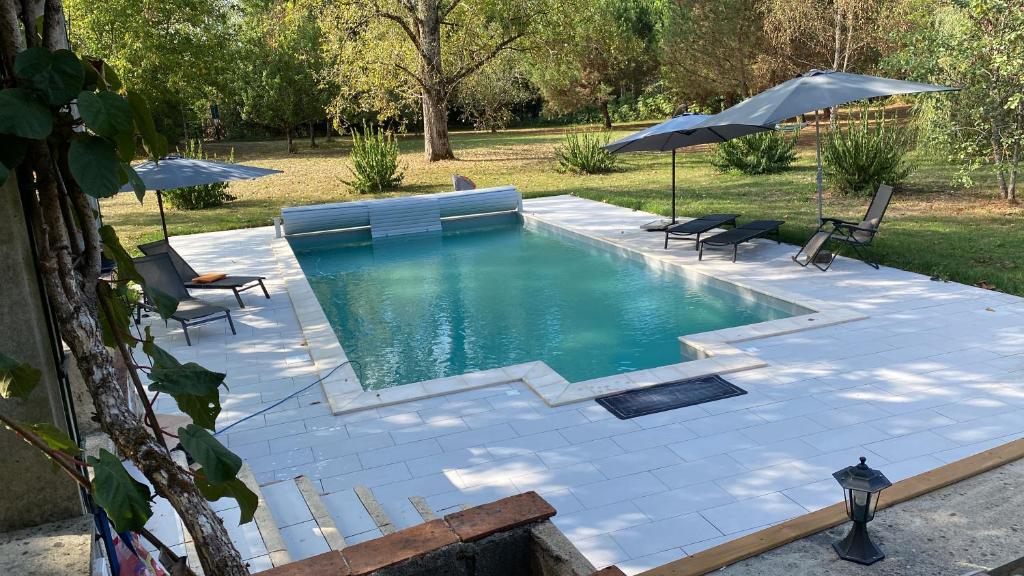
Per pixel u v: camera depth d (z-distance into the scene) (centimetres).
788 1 2350
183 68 3023
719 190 1809
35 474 269
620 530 467
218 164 1086
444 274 1259
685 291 1063
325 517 471
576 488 523
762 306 965
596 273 1198
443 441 609
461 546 252
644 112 4488
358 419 661
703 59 3022
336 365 789
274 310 1027
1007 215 1277
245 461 592
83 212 197
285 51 3362
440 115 2750
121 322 219
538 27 2609
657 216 1544
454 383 721
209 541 190
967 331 777
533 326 955
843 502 450
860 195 1567
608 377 712
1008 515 416
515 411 659
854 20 2259
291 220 1534
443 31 2719
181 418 607
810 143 2633
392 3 2466
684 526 468
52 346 274
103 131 177
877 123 1689
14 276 254
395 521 492
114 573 275
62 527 271
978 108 1300
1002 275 930
